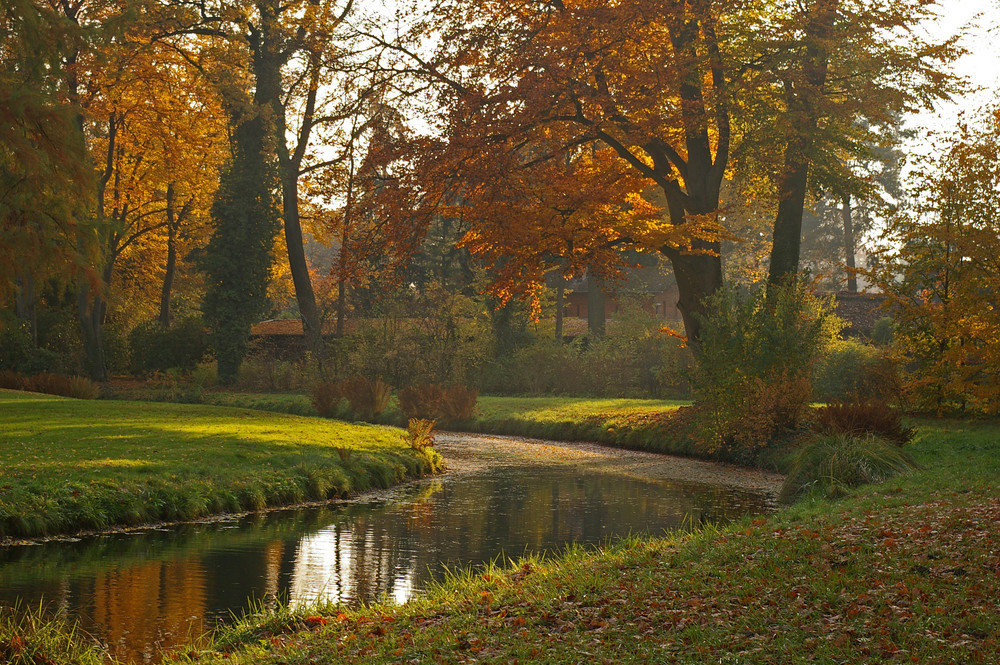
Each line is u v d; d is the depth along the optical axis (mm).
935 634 6719
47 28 12539
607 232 25859
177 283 68000
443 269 62656
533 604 8344
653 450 26844
